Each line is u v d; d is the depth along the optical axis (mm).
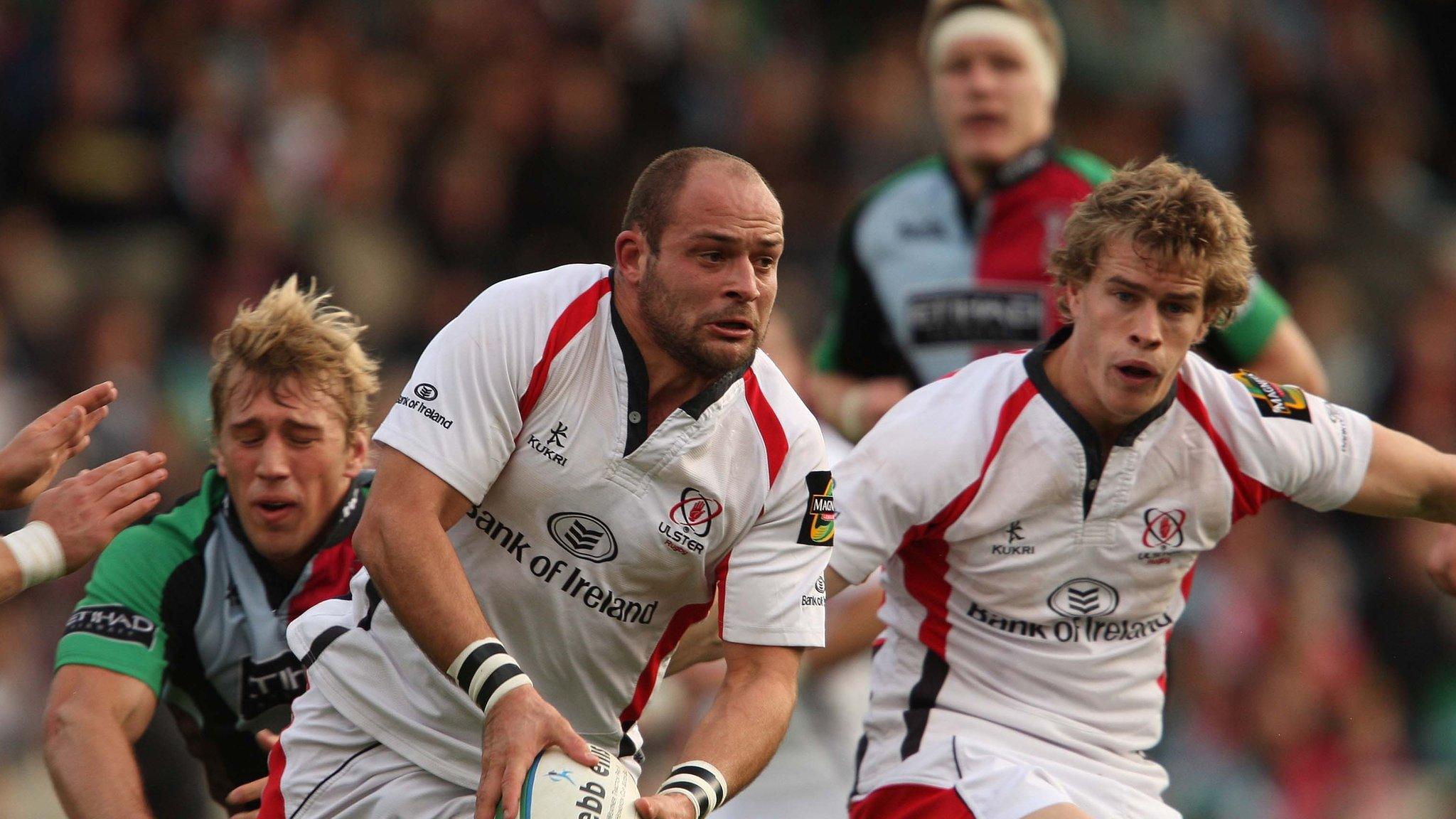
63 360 36406
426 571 12500
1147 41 47594
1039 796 14859
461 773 13680
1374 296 45406
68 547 14047
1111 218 14555
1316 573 37531
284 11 42938
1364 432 15508
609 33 44375
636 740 14766
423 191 41156
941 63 22172
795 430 13602
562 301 13156
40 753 30094
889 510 15375
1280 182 47000
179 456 35312
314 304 15688
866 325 23016
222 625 15492
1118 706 15875
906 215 22578
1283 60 48906
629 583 13469
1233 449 15312
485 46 43094
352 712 13805
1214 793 34594
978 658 15836
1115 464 15188
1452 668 38469
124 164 40094
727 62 45531
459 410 12844
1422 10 52812
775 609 13562
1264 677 36000
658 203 12672
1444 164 50906
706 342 12609
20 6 41031
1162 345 14453
